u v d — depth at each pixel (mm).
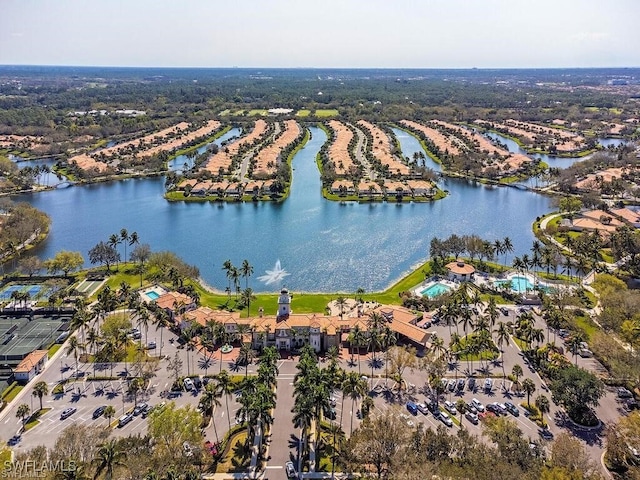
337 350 185250
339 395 163625
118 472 117062
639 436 130375
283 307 197875
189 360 182250
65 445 124750
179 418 129500
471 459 120875
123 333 185875
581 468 119812
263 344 190500
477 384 168375
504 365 180250
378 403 158000
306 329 190750
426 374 174625
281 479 129000
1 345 191375
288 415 153375
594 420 147750
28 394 162250
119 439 132625
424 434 133125
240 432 145500
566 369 158250
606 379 169625
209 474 130125
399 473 117875
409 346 188125
